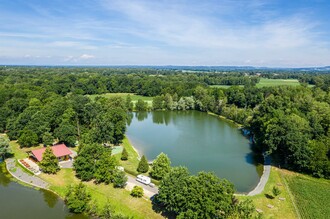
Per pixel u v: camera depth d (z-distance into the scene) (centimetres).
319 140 7438
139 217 4938
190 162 8031
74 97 11400
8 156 7938
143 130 11881
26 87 15700
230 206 4478
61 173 6731
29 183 6344
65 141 8856
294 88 13788
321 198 5741
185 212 4428
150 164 7650
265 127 8506
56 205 5469
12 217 5016
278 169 7356
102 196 5625
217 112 15638
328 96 11244
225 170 7456
